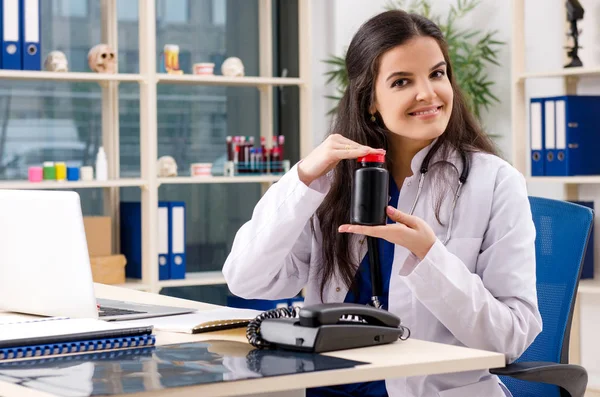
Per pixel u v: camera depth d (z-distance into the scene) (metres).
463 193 2.05
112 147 4.80
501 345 1.86
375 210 1.73
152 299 2.44
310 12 4.91
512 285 1.94
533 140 4.43
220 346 1.66
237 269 2.14
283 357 1.52
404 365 1.47
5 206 2.17
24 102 4.68
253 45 5.32
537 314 1.93
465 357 1.53
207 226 5.21
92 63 4.52
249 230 2.11
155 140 4.54
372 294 2.10
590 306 4.57
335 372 1.41
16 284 2.17
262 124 5.16
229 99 5.23
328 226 2.17
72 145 4.79
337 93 5.45
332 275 2.17
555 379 1.95
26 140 4.70
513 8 4.45
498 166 2.08
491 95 4.91
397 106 2.02
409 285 1.81
